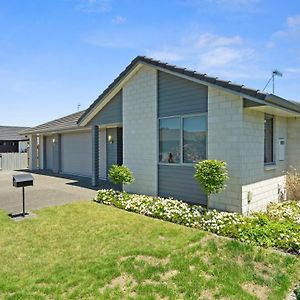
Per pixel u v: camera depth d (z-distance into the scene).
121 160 13.00
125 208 7.73
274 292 3.56
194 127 8.15
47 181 13.59
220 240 5.14
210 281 3.77
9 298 3.36
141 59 9.28
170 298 3.41
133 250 4.70
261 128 7.98
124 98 10.47
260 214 6.97
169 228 5.97
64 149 17.34
